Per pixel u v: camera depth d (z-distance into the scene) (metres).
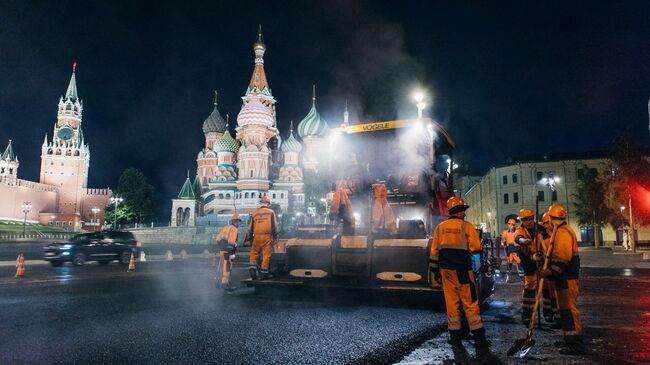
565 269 5.86
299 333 6.44
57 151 122.25
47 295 10.68
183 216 101.19
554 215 6.05
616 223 44.84
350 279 9.25
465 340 6.41
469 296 5.96
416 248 8.75
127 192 103.75
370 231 9.24
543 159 66.31
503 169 69.75
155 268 22.36
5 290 11.79
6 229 85.44
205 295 10.67
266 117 104.19
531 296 7.80
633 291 12.84
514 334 6.94
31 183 108.88
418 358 5.37
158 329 6.65
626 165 37.28
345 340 6.05
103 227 116.62
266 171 100.06
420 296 8.45
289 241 10.03
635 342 6.24
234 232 11.51
